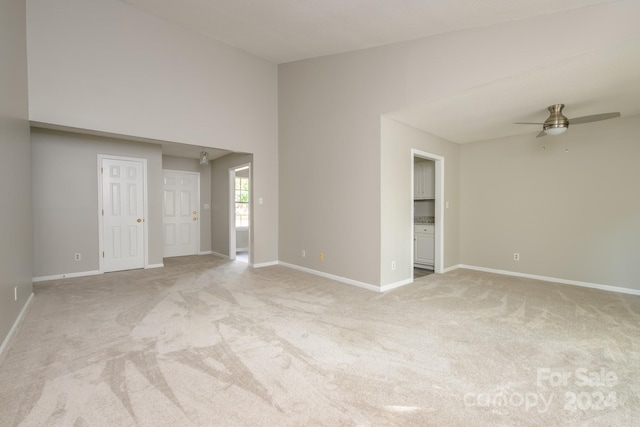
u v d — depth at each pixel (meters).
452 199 5.43
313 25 3.49
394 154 4.15
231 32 4.34
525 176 4.86
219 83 4.89
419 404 1.72
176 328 2.73
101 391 1.80
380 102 3.90
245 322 2.88
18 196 2.90
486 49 2.92
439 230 5.18
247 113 5.25
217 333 2.63
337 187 4.52
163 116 4.33
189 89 4.57
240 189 7.84
